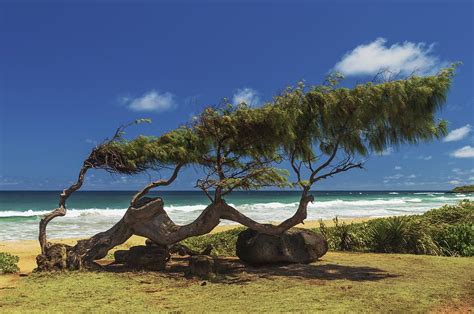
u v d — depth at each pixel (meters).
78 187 12.38
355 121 10.77
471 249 14.48
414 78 10.34
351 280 9.97
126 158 11.95
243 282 9.93
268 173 11.68
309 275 10.62
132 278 10.34
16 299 8.51
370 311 7.37
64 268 11.30
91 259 11.59
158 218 11.95
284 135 11.13
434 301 8.01
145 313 7.44
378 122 10.74
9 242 20.20
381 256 13.66
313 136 11.48
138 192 12.05
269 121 11.09
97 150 11.99
